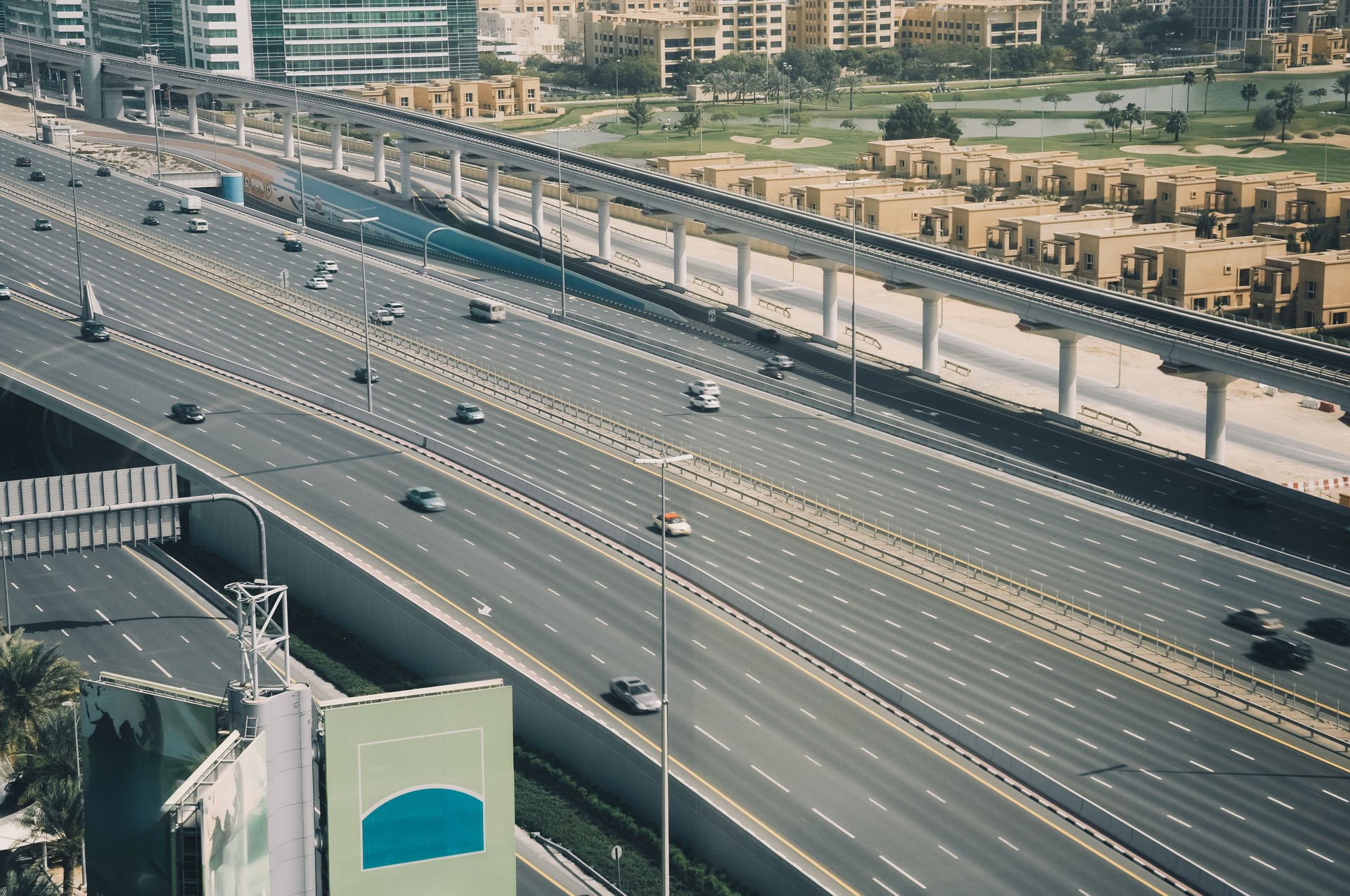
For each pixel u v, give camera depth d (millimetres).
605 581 128000
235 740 64812
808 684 110500
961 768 99312
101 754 70812
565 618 120688
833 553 135250
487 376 188000
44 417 189250
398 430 163625
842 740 102562
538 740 108250
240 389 178000
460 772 70500
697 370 194625
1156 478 158875
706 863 92562
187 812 60656
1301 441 194875
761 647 116562
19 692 95312
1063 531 140750
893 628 120312
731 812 93438
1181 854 90250
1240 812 94812
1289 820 94062
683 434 167625
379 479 150500
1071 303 185250
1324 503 152375
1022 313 188375
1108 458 165375
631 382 187625
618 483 152125
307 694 67625
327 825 68250
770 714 105875
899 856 89062
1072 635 119312
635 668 112500
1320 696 109562
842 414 176250
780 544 137000
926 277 199625
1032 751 101938
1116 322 177250
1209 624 121188
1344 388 154500
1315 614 123062
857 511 145500
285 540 135375
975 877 87062
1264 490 156250
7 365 180375
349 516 140375
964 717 106188
